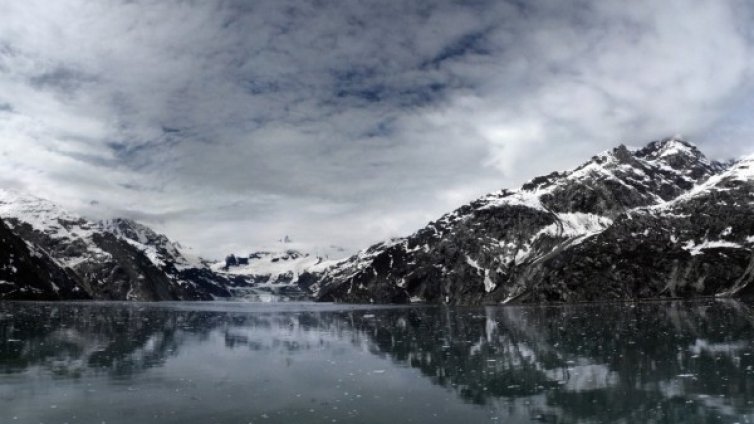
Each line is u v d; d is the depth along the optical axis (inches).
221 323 4933.6
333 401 1744.6
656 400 1702.8
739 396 1728.6
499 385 1963.6
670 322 3969.0
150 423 1505.9
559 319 4758.9
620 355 2541.8
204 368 2348.7
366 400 1756.9
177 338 3511.3
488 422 1512.1
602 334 3393.2
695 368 2171.5
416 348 3002.0
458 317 5679.1
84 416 1568.7
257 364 2463.1
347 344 3218.5
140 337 3521.2
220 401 1740.9
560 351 2733.8
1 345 2974.9
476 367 2341.3
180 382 2037.4
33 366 2354.8
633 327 3732.8
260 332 3993.6
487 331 3900.1
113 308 7706.7
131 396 1806.1
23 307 7052.2
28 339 3262.8
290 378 2119.8
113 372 2233.0
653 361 2354.8
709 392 1784.0
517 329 3971.5
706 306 5664.4
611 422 1497.3
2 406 1674.5
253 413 1600.6
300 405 1691.7
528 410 1628.9
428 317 5816.9
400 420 1531.7
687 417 1524.4
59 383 2005.4
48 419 1541.6
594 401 1712.6
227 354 2785.4
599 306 6752.0
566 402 1708.9
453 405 1689.2
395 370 2293.3
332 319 5634.8
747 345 2711.6
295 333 3927.2
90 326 4261.8
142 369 2315.5
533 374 2156.7
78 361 2498.8
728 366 2192.4
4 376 2128.4
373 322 5088.6
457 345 3097.9
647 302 7249.0
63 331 3789.4
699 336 3097.9
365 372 2250.2
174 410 1637.6
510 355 2659.9
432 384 1993.1
